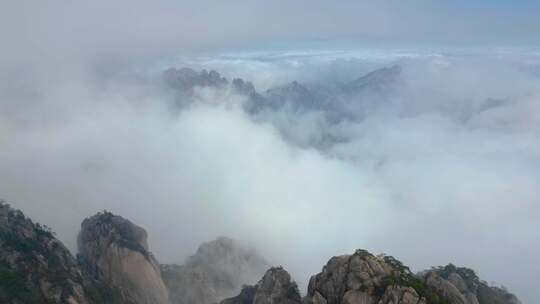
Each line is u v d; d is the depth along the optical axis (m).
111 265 127.62
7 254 105.19
